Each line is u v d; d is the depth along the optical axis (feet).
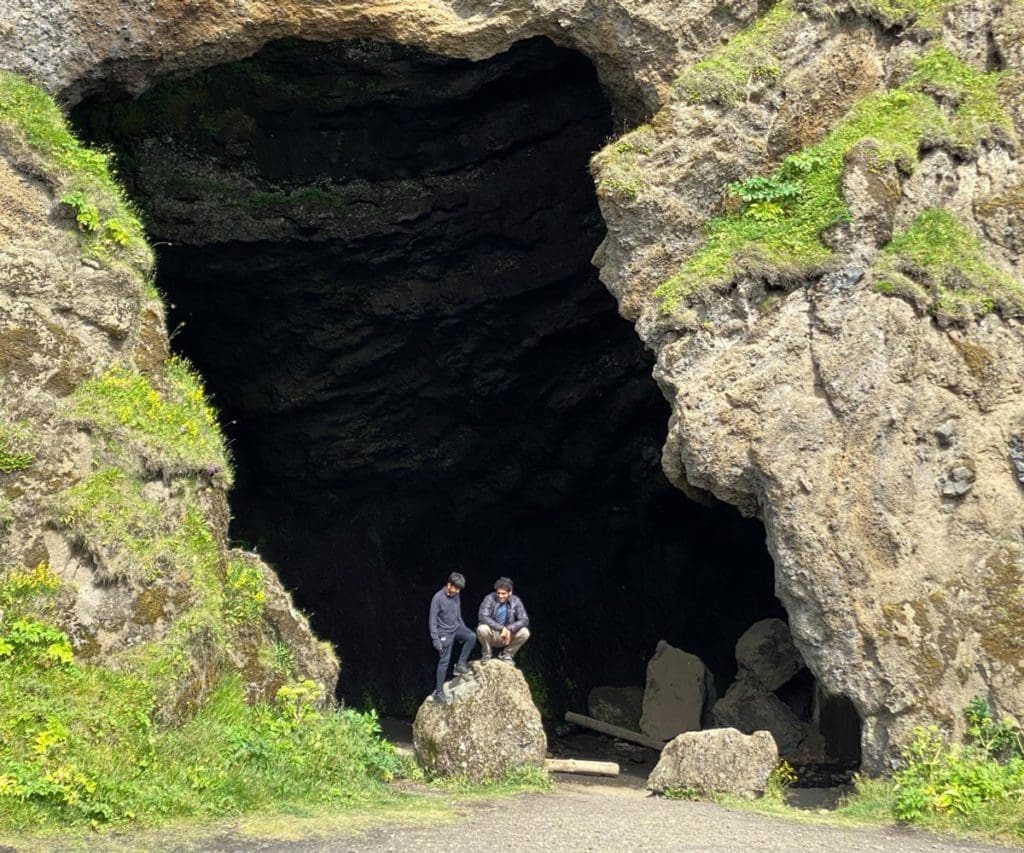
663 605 68.18
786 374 38.22
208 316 60.80
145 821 27.53
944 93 40.50
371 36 41.78
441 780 36.58
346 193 58.70
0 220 34.86
